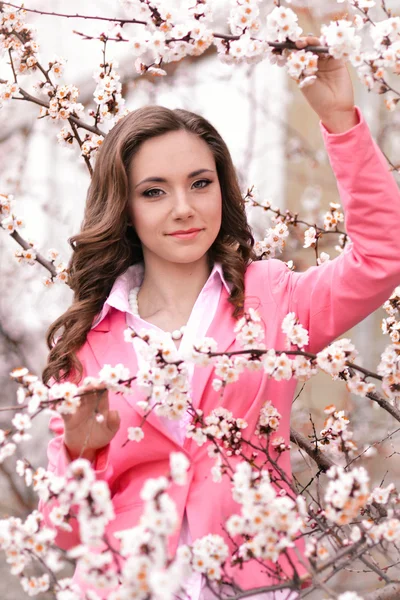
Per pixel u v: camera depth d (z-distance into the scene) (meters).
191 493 2.26
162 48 2.13
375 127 5.84
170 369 1.98
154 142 2.46
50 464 2.35
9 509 5.07
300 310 2.39
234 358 2.12
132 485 2.33
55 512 1.85
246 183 5.97
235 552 2.12
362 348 6.39
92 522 1.65
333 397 6.78
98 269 2.65
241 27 2.08
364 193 2.15
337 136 2.14
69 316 2.60
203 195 2.45
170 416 2.04
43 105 3.26
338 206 3.00
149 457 2.32
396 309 2.67
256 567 2.20
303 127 7.48
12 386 5.93
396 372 2.19
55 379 2.53
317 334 2.36
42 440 5.79
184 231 2.42
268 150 6.90
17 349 5.77
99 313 2.62
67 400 1.92
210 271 2.61
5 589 4.88
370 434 4.95
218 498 2.23
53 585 1.87
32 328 6.36
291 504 1.75
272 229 2.96
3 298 6.27
